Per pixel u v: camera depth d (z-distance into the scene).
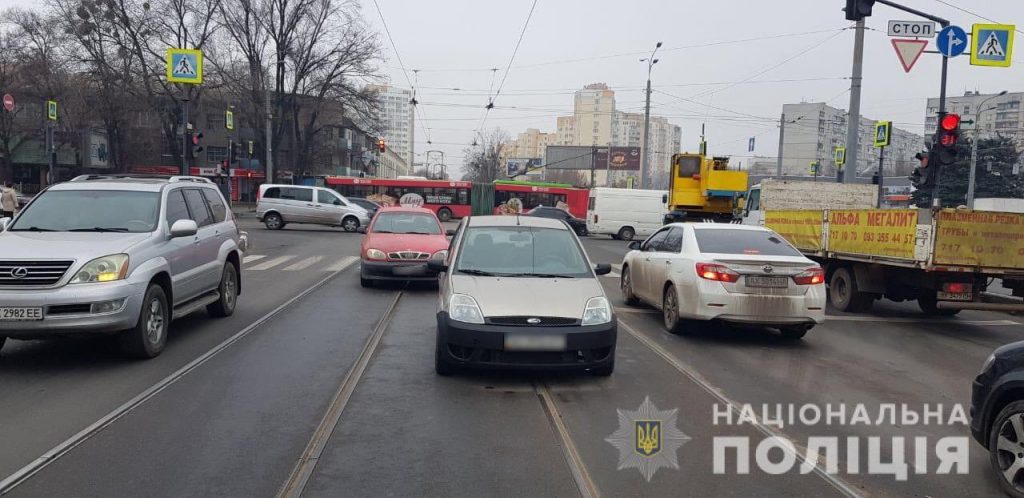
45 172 59.97
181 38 39.97
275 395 5.96
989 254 10.09
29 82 42.97
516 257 7.48
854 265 12.11
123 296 6.55
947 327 10.93
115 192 7.94
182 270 8.02
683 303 8.91
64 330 6.29
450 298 6.57
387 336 8.55
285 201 31.12
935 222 9.90
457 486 4.16
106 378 6.38
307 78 42.62
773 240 9.41
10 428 5.04
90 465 4.38
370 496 3.99
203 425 5.15
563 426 5.32
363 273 12.62
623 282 12.22
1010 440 4.27
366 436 5.00
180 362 7.03
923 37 14.07
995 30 13.55
